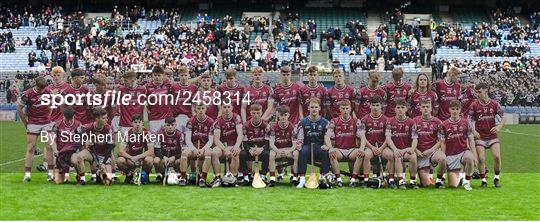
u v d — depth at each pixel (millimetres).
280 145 13633
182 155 13523
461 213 10766
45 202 11500
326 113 14836
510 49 44062
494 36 46250
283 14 52188
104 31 46438
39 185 13484
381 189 13203
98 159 13719
